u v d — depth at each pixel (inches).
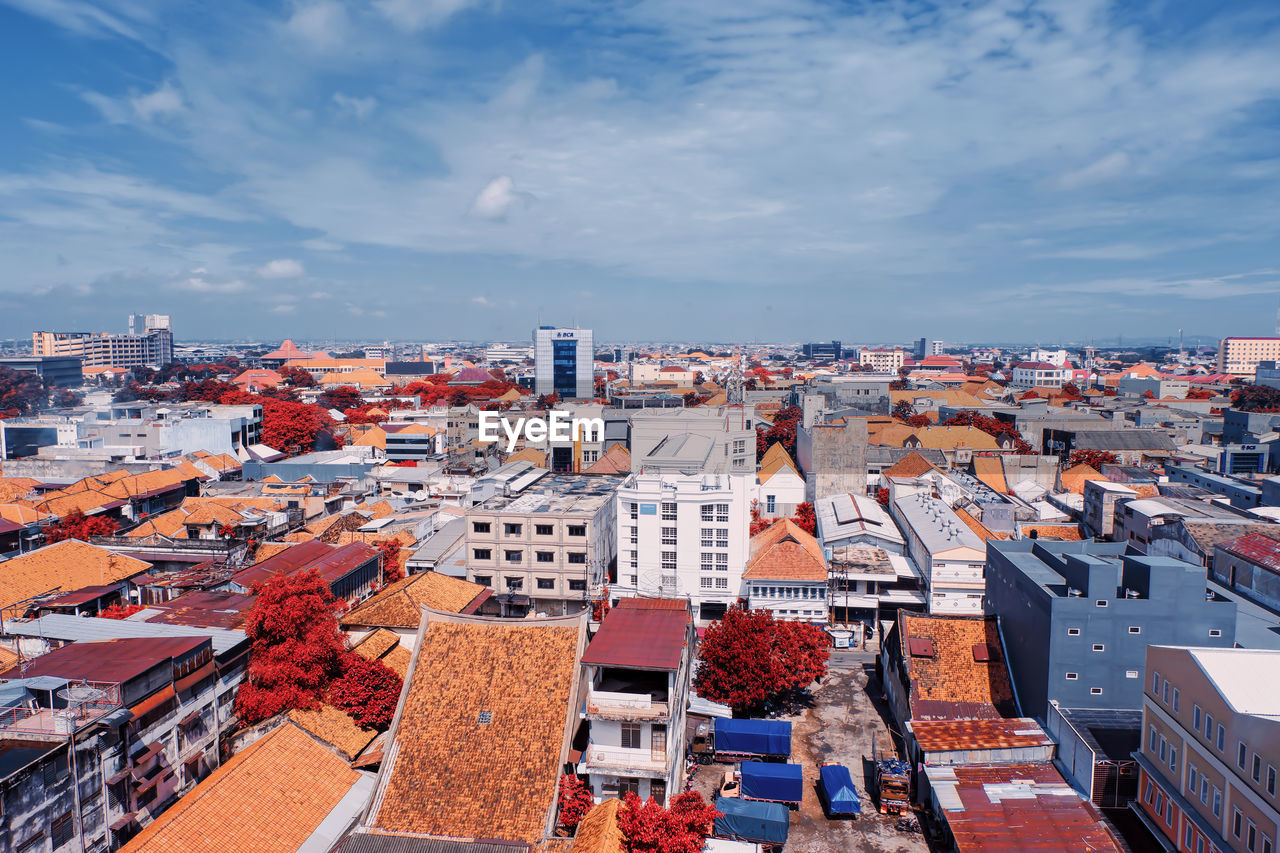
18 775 1647.4
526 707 2080.5
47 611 3070.9
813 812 2444.6
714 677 2854.3
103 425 6840.6
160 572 3806.6
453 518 4901.6
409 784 1989.4
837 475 5664.4
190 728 2215.8
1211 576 3521.2
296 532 4439.0
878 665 3385.8
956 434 7588.6
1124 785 2218.3
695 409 6914.4
